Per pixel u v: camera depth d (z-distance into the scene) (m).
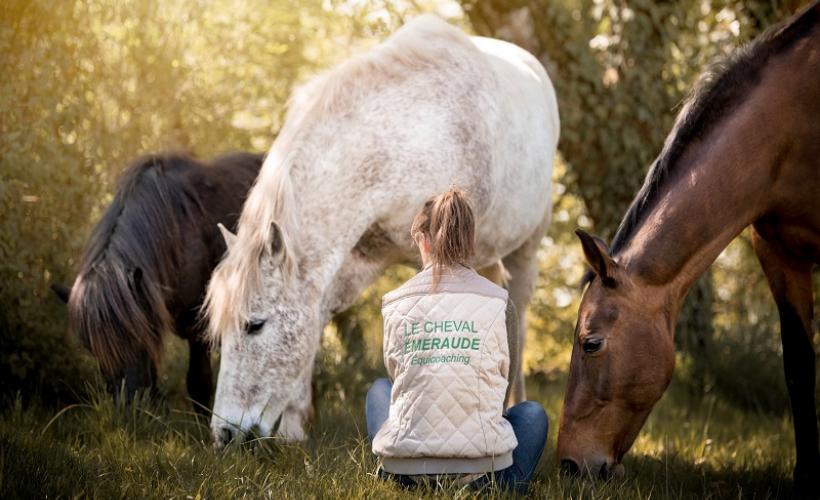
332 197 3.78
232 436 3.54
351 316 7.44
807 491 3.61
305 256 3.73
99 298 4.01
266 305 3.58
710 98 3.43
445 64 4.11
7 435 3.45
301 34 7.25
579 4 7.00
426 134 3.91
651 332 3.22
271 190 3.67
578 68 6.82
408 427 2.85
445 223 2.94
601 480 3.23
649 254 3.25
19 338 4.97
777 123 3.38
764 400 6.39
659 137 6.92
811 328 3.82
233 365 3.58
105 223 4.30
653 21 6.83
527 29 6.86
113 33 6.02
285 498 2.88
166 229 4.42
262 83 6.99
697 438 4.87
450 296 2.90
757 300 8.29
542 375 8.20
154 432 3.96
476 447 2.82
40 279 5.10
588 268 3.37
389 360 2.96
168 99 6.11
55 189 5.11
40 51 5.17
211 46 6.65
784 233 3.61
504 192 4.33
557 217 8.81
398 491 2.88
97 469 3.14
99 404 4.04
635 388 3.21
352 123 3.84
